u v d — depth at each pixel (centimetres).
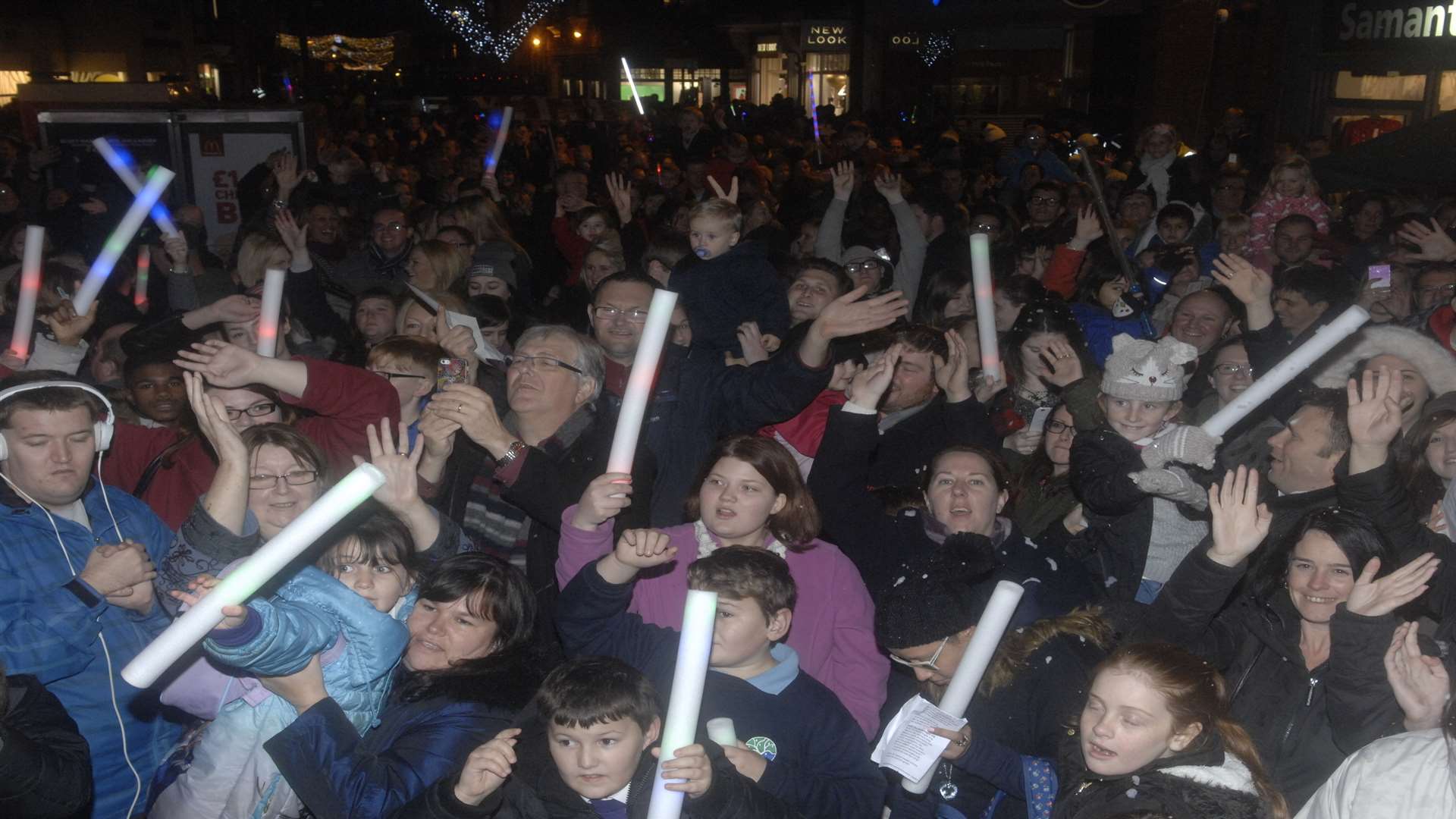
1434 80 1431
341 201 1083
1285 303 559
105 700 313
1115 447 368
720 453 344
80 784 264
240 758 279
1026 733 303
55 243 987
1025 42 2725
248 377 363
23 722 264
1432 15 1420
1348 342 438
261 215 913
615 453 293
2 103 2384
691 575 298
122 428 395
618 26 3391
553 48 3528
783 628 300
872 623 343
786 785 273
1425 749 240
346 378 378
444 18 3819
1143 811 241
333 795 260
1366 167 949
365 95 3331
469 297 633
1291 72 1691
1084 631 311
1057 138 1692
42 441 300
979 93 2898
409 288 517
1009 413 489
